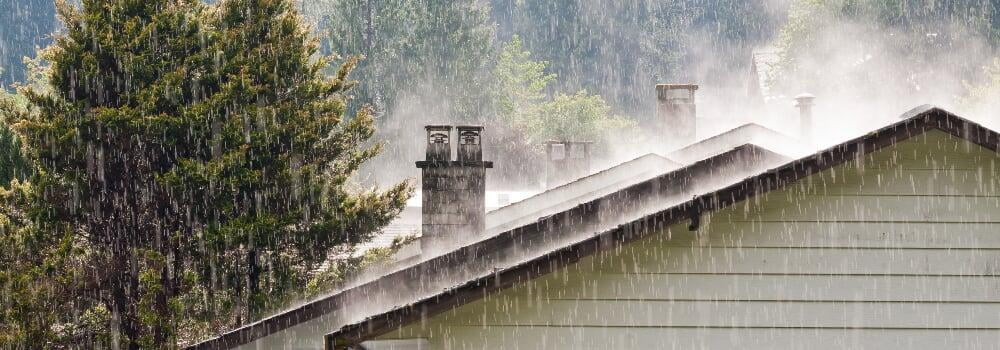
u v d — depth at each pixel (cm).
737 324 2995
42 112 6844
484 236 4850
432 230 4856
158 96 6744
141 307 6178
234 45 7094
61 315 6450
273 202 6719
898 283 3017
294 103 7106
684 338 2988
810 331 2997
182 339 6438
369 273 6275
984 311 3009
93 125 6569
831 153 3020
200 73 7075
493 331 2970
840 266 3020
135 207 6750
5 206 6675
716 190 3000
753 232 3022
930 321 3008
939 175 3050
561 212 4056
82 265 6531
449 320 2970
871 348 3000
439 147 4903
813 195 3039
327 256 6844
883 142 3030
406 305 2917
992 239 3033
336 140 7150
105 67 6869
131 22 6862
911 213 3039
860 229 3033
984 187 3045
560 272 2988
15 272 6353
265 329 3709
